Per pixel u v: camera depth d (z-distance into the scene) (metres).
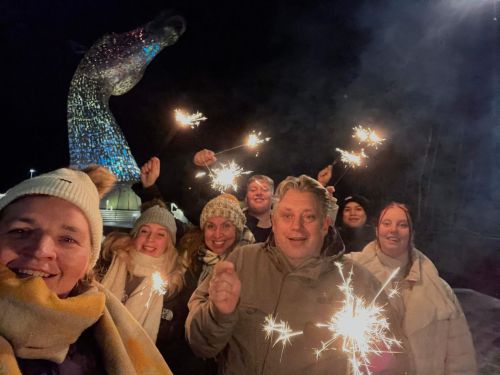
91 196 1.31
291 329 1.86
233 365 1.89
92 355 1.31
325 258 1.99
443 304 2.54
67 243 1.23
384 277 2.61
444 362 2.50
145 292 2.59
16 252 1.17
